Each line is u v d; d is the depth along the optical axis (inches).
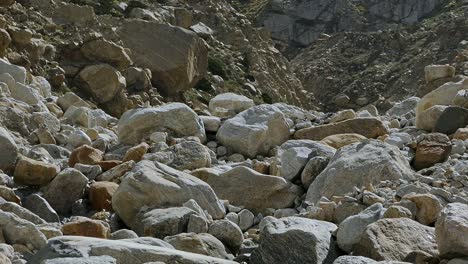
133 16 1489.9
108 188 366.0
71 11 1200.2
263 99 1669.5
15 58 944.3
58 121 512.7
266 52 1975.9
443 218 245.9
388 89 2923.2
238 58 1739.7
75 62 1078.4
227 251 302.0
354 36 3408.0
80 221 302.2
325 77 3122.5
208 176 380.5
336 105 2928.2
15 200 344.2
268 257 266.1
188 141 435.8
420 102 494.9
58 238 245.9
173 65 1262.3
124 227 337.7
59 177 365.1
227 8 2021.4
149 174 339.6
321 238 269.1
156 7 1614.2
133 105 1064.8
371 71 3061.0
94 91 1042.7
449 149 403.5
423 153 401.7
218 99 586.9
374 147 373.1
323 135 493.7
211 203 342.3
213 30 1807.3
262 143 477.7
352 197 335.0
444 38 3073.3
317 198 361.1
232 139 475.5
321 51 3415.4
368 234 260.5
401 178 355.3
